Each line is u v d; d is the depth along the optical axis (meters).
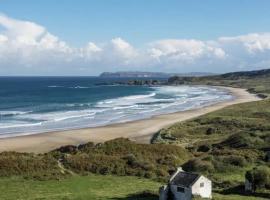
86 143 82.81
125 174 65.56
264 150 77.94
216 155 73.38
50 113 140.62
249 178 53.84
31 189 55.62
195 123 110.75
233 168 66.00
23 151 80.31
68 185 58.06
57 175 62.78
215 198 48.28
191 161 68.19
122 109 153.50
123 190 55.59
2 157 66.31
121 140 80.31
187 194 48.03
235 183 57.09
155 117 128.62
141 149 76.25
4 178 60.94
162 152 75.50
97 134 99.38
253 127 100.56
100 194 53.12
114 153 74.44
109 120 122.75
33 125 112.00
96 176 64.06
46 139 92.50
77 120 122.62
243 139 84.06
